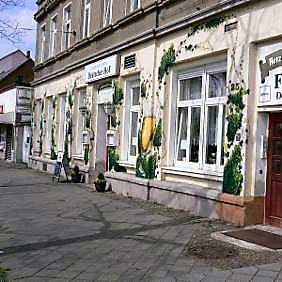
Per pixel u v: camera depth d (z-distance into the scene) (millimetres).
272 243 8250
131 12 15055
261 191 9922
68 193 15602
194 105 12367
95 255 7715
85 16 20062
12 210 12258
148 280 6426
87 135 18469
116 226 10008
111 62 16172
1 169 26125
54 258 7559
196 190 11188
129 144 15766
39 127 26109
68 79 21234
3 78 46969
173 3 12938
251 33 9875
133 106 15578
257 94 9859
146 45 14102
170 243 8438
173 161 13117
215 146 11516
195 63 12094
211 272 6672
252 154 9891
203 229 9531
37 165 25969
